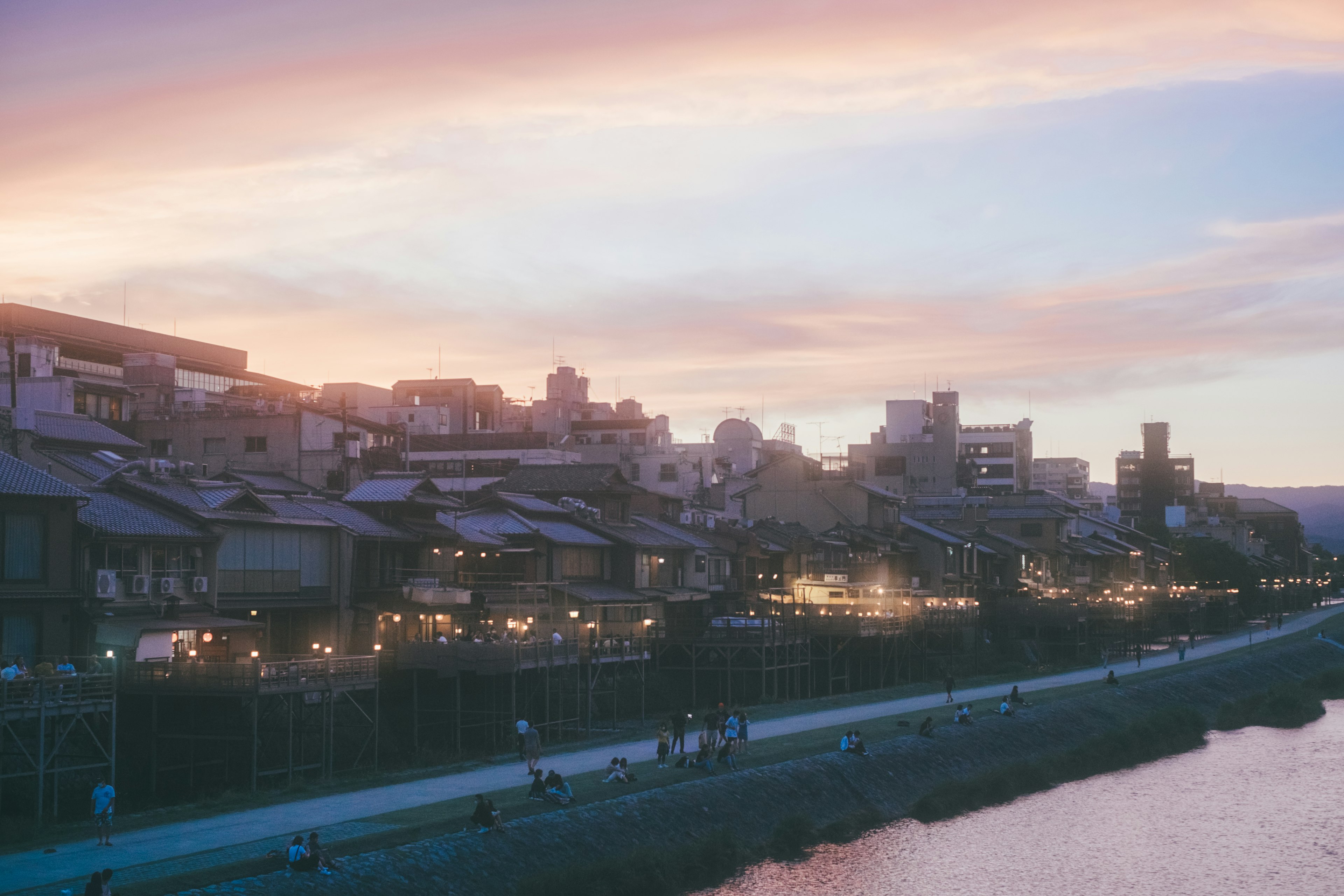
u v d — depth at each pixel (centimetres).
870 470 15538
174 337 11788
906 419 16562
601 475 8294
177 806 4241
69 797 4128
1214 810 5753
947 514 13375
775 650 7306
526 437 11800
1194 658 10988
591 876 3762
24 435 5659
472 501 7994
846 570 10038
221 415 8169
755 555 9188
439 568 6581
